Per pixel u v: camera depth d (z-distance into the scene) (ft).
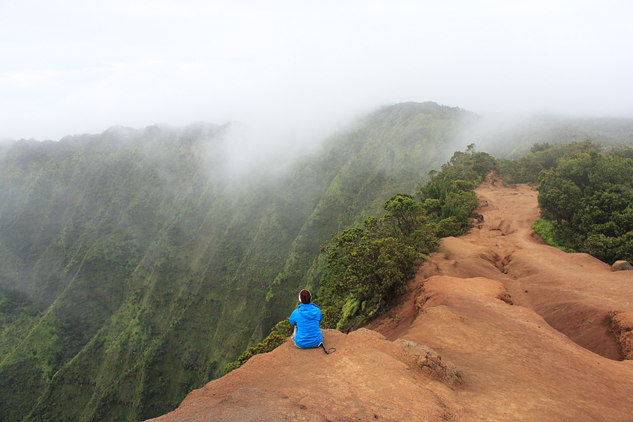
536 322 34.71
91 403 349.00
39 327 432.66
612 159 142.20
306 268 475.72
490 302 42.93
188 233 635.25
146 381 359.25
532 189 205.98
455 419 14.26
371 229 97.04
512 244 110.01
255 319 440.04
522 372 22.61
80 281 530.68
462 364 23.35
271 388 14.88
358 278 76.07
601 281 64.28
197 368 398.01
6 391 366.63
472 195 163.94
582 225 111.55
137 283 545.85
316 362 17.90
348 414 12.92
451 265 77.66
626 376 23.47
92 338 455.22
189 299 493.77
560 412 16.90
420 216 104.78
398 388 15.64
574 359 25.96
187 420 11.53
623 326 36.40
